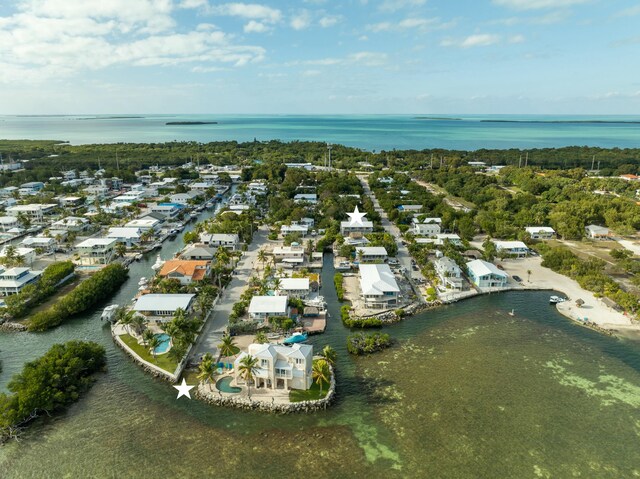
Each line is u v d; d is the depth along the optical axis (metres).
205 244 193.38
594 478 73.81
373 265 158.12
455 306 139.38
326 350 100.56
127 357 107.25
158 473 73.50
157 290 137.75
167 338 113.50
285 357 93.94
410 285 153.50
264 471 74.00
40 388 86.75
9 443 79.69
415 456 77.75
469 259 179.00
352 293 144.88
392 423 85.88
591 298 143.50
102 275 145.00
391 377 101.00
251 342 112.38
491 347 114.56
